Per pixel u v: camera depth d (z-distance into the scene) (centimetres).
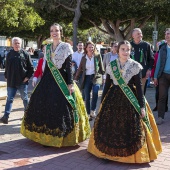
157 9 1752
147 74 628
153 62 637
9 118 706
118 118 435
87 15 1875
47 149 498
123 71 439
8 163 438
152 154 443
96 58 691
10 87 650
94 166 432
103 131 445
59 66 490
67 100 484
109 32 2078
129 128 430
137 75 438
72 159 457
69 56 489
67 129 484
